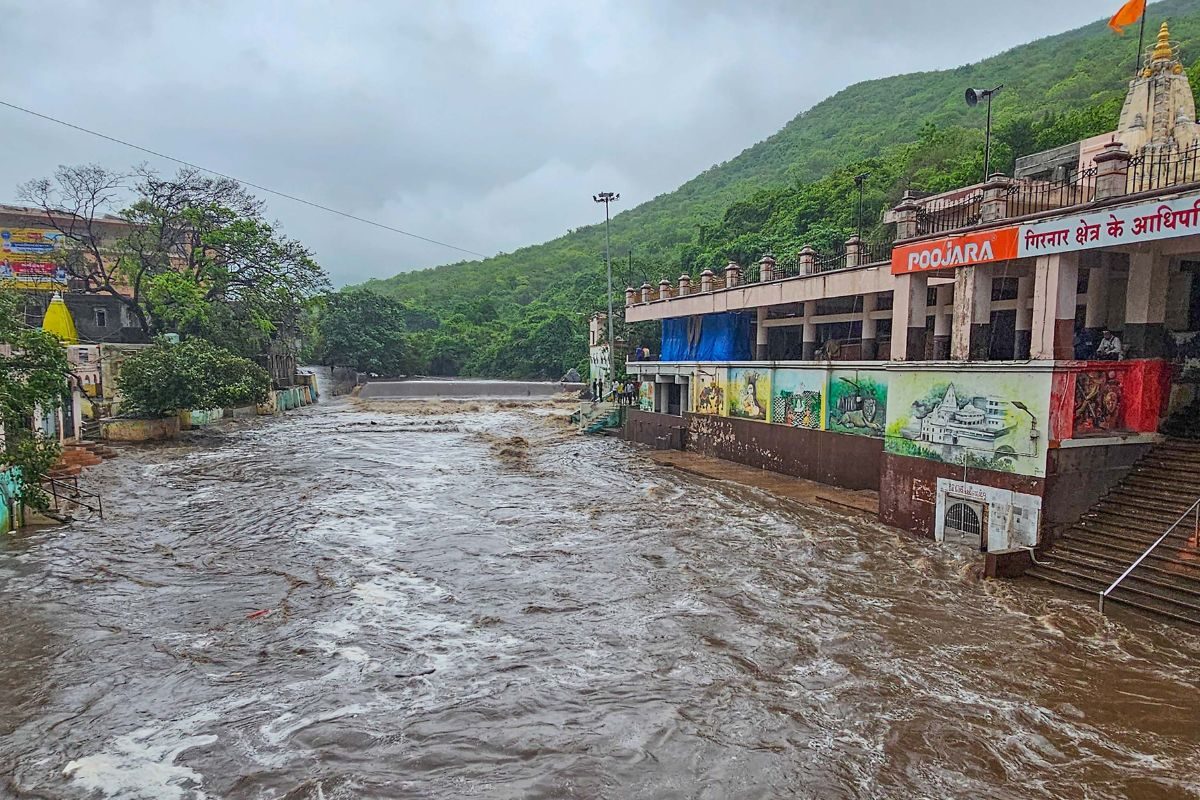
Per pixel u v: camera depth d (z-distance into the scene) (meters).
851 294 24.50
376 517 20.66
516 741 8.61
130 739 8.72
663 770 8.02
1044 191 18.36
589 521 19.92
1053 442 14.06
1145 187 16.62
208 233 48.31
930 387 16.88
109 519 20.30
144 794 7.63
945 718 9.09
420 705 9.52
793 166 117.38
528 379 84.81
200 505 22.30
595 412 44.28
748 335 33.25
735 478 26.09
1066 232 13.87
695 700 9.62
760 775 7.93
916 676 10.22
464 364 93.25
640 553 16.61
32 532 18.70
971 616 12.35
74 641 11.68
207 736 8.77
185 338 48.00
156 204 46.53
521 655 11.09
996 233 15.38
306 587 14.42
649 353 52.00
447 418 53.28
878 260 24.16
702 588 14.09
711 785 7.75
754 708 9.38
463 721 9.09
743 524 19.25
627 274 84.50
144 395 37.28
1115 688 9.76
